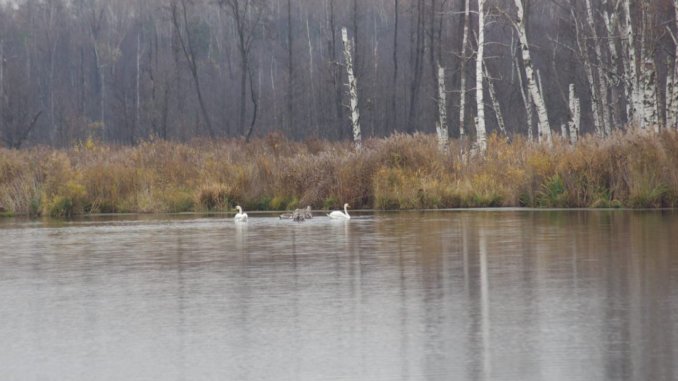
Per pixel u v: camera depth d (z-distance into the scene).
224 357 25.98
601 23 126.88
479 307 31.44
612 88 116.06
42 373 24.88
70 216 78.50
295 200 80.81
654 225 55.12
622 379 23.08
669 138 69.88
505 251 45.16
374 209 77.69
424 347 26.45
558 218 62.50
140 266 43.47
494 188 77.12
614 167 72.12
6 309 33.19
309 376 24.00
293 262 43.53
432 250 46.50
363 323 29.58
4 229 64.81
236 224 65.81
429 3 185.75
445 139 93.50
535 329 28.12
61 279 39.88
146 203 81.56
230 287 36.75
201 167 88.19
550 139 82.62
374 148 86.69
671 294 32.59
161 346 27.38
